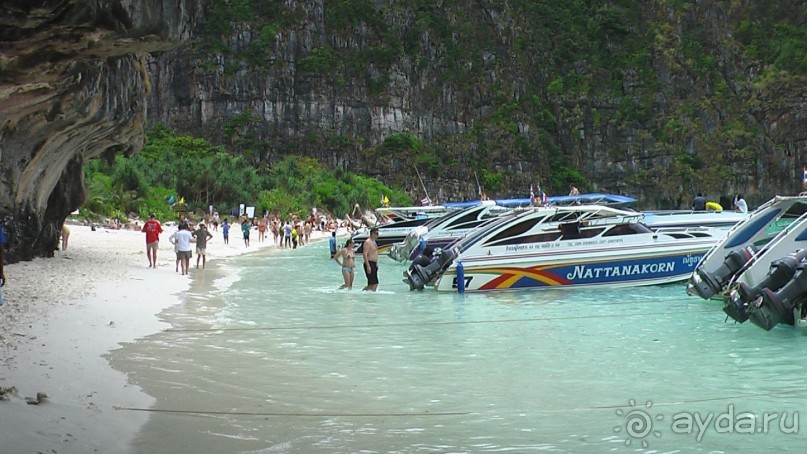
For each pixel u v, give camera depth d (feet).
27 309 53.67
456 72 605.31
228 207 329.72
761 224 61.82
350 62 553.64
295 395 34.78
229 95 524.52
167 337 48.70
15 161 72.95
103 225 195.83
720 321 56.54
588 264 74.74
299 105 531.91
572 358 43.52
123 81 74.69
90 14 29.35
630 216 75.92
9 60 31.86
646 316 59.26
